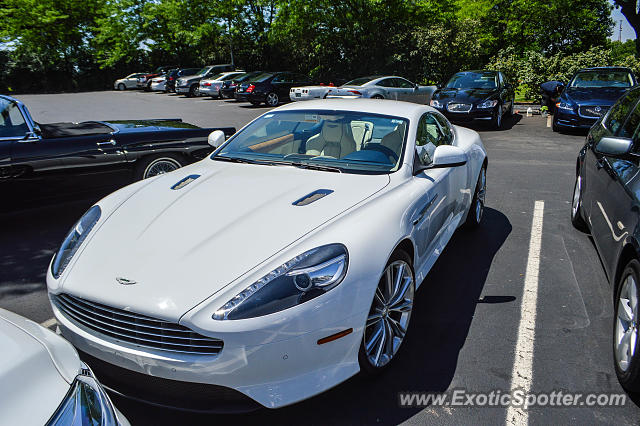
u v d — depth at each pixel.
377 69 26.09
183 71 30.94
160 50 42.12
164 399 2.20
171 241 2.44
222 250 2.33
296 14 27.78
